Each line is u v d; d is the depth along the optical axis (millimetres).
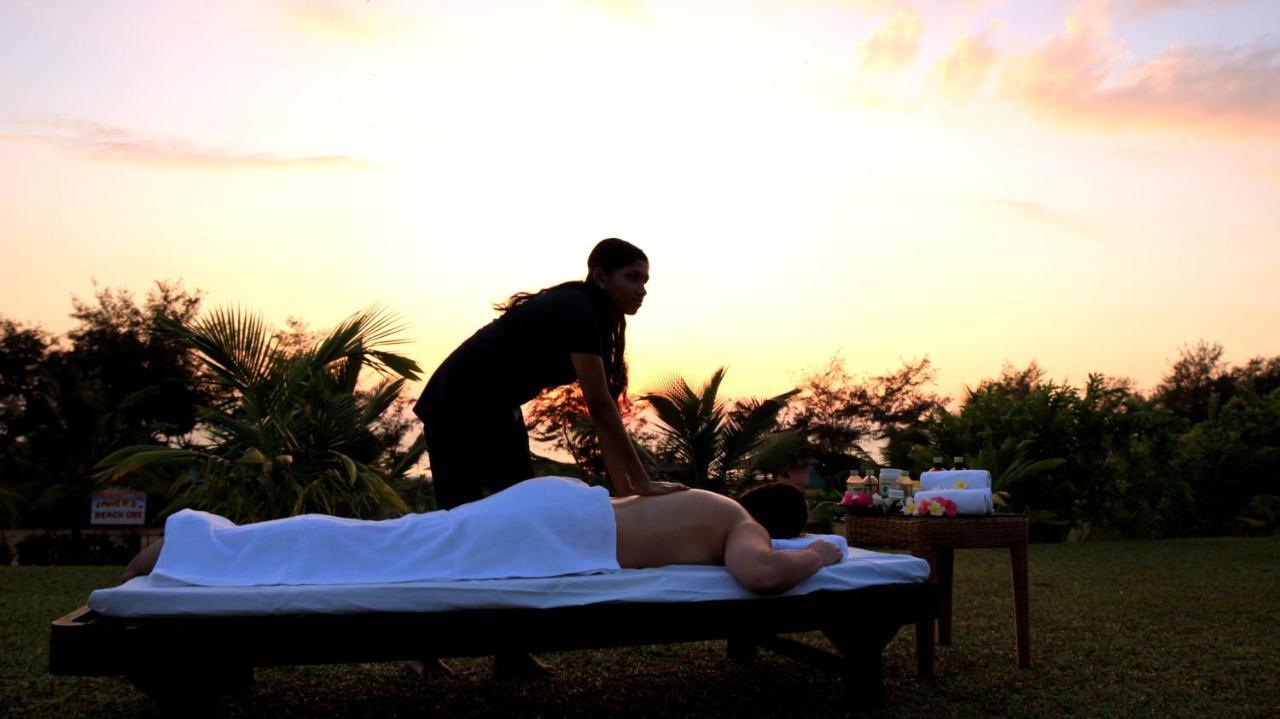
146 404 21375
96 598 2053
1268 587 5316
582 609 2248
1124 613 4328
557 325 2756
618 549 2500
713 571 2438
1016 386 19375
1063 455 10453
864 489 3584
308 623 2094
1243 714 2561
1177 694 2781
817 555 2521
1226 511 11461
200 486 7273
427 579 2268
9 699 2643
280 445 7398
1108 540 10453
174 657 2033
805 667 3178
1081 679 2979
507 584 2223
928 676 2969
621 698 2746
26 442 17266
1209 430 11680
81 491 16781
